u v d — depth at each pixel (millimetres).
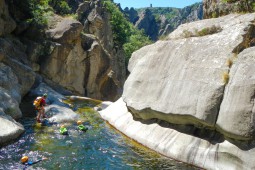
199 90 11289
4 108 15734
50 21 38875
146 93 14328
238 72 10195
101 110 20922
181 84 12367
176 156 11367
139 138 13828
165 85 13336
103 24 60656
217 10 17594
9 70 20984
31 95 23484
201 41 13133
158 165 11039
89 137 14609
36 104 16719
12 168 10414
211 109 10484
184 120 11891
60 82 37062
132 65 17484
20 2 34875
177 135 12102
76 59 39219
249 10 15148
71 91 39031
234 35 11836
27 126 15664
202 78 11484
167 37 15938
